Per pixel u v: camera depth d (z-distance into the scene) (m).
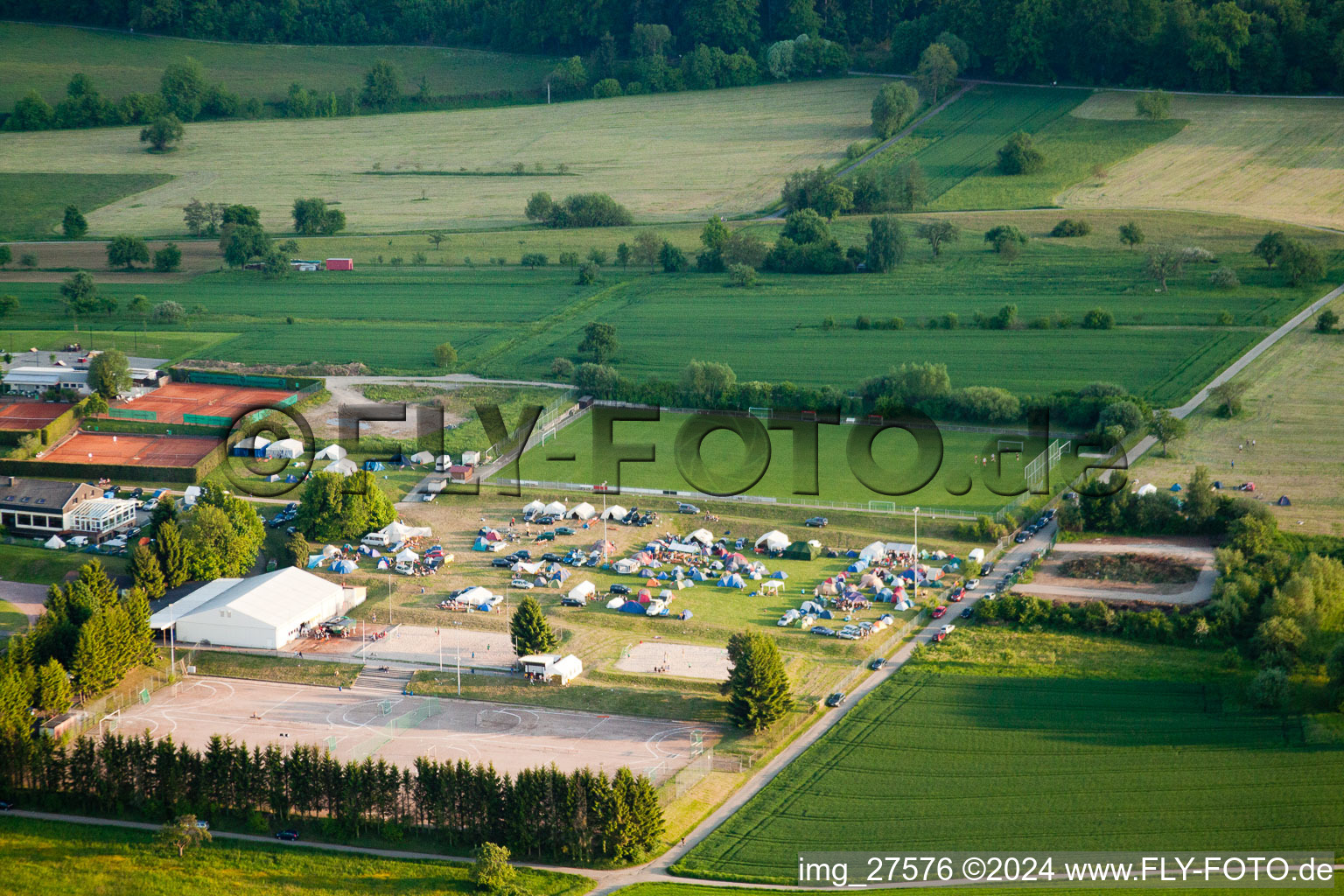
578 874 106.25
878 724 129.38
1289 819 110.19
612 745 126.12
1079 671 139.50
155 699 135.25
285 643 146.75
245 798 113.31
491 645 147.12
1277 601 143.38
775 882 104.25
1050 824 110.88
